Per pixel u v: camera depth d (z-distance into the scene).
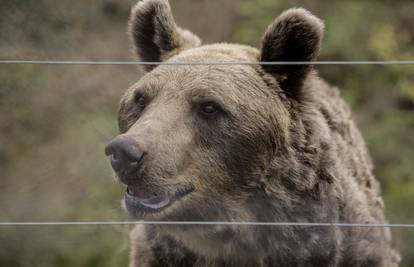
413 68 20.92
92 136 16.17
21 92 16.44
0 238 15.56
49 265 15.44
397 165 19.55
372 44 20.72
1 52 16.36
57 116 16.52
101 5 17.73
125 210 7.23
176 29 8.66
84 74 16.88
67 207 15.77
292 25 7.78
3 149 16.28
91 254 15.38
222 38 20.56
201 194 7.38
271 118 7.58
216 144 7.38
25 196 15.91
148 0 8.57
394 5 21.73
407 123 20.33
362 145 9.88
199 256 7.85
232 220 7.57
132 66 17.41
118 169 6.92
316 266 7.72
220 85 7.45
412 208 17.70
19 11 16.48
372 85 20.92
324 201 7.75
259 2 20.72
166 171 7.05
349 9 20.98
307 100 7.90
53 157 16.19
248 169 7.51
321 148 7.84
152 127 7.11
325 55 20.58
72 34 17.05
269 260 7.72
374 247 8.28
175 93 7.44
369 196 8.97
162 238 7.93
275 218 7.62
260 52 7.95
